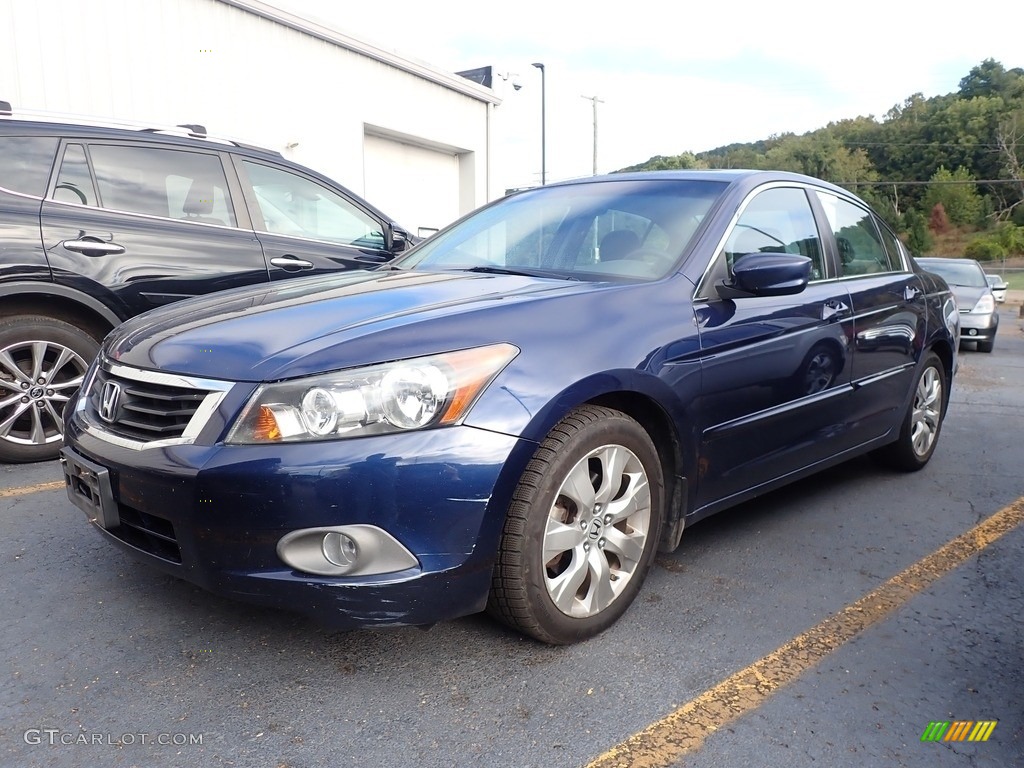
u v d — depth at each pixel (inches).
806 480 180.4
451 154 571.2
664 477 113.6
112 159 180.4
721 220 126.6
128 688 90.7
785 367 128.4
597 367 97.7
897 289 166.9
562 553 99.6
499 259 135.3
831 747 84.0
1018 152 3395.7
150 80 356.5
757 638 106.3
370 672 95.1
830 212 157.4
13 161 167.5
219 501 84.2
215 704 88.2
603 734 84.9
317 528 83.5
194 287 186.1
